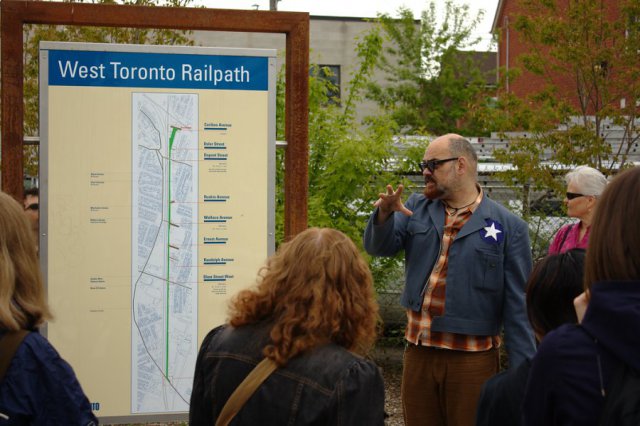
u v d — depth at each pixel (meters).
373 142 7.11
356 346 2.18
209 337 2.31
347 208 7.25
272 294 2.18
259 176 3.82
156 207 3.74
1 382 2.07
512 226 3.79
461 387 3.72
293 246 2.23
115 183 3.71
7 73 3.66
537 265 2.13
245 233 3.81
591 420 1.64
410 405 3.87
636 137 8.36
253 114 3.82
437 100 28.91
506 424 2.03
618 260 1.71
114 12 3.74
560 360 1.70
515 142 7.81
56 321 3.65
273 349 2.08
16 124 3.67
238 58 3.80
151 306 3.73
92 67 3.69
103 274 3.69
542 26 8.72
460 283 3.72
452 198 3.87
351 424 2.00
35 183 7.41
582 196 4.76
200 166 3.78
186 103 3.77
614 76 8.65
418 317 3.82
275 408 2.03
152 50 3.73
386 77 29.28
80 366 3.68
